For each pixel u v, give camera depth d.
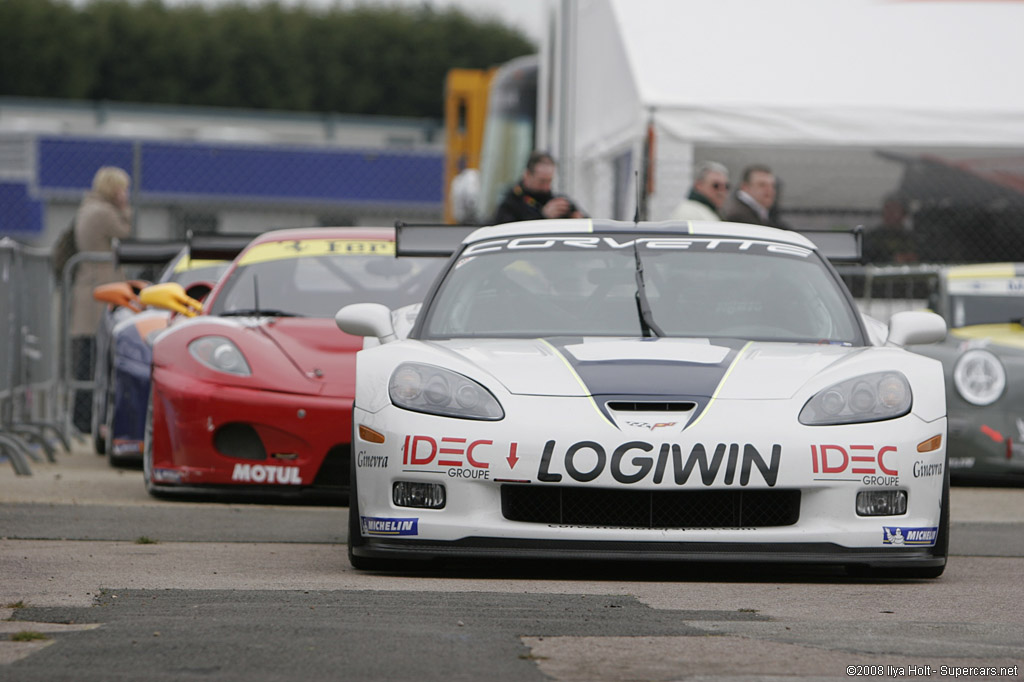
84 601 14.10
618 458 15.61
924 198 50.19
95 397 38.22
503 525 15.88
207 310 27.23
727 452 15.66
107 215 45.00
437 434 16.03
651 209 46.69
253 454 24.48
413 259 28.25
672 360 16.78
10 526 20.97
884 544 15.98
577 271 19.33
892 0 50.16
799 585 16.22
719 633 12.56
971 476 33.28
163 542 19.69
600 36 52.97
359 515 16.50
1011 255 50.00
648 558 15.74
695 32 49.41
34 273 38.25
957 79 48.22
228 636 11.98
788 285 19.19
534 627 12.70
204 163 82.19
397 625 12.66
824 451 15.82
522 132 77.44
